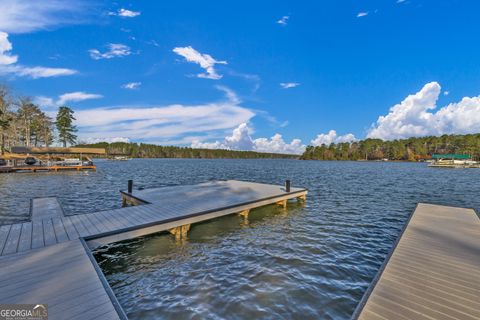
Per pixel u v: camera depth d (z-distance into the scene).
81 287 3.54
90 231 6.18
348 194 16.67
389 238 7.88
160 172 35.84
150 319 3.88
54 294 3.34
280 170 44.09
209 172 37.59
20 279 3.72
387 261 4.75
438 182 24.42
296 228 8.88
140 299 4.45
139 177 27.30
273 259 6.18
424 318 2.98
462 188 19.95
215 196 11.20
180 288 4.82
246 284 4.97
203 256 6.37
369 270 5.67
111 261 6.08
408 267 4.47
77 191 16.38
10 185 19.03
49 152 35.62
